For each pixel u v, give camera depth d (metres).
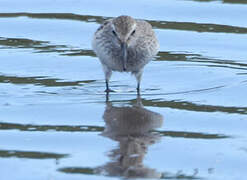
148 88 15.69
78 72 16.69
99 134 12.55
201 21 19.88
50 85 15.66
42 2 21.50
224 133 12.59
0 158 11.41
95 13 20.39
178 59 17.61
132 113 13.73
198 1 21.23
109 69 15.63
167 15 20.25
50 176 10.66
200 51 18.08
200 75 16.47
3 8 20.98
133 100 14.73
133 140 12.23
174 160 11.35
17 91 15.12
